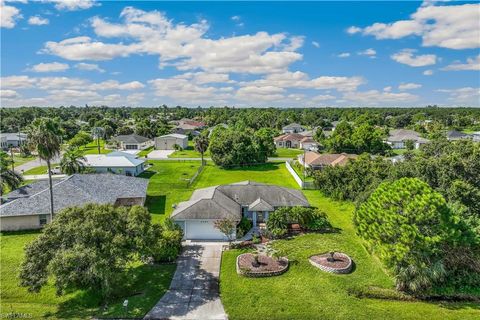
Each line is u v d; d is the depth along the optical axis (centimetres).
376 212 2577
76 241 2244
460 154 4097
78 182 4278
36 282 2158
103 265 2144
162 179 6225
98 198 4050
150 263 2842
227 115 19750
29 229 3628
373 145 8269
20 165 7488
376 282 2531
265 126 14925
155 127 13700
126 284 2506
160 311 2183
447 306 2259
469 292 2366
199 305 2250
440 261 2352
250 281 2544
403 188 2544
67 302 2305
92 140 11719
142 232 2444
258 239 3281
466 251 2438
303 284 2498
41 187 4322
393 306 2252
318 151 9569
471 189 3241
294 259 2886
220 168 7506
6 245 3216
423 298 2338
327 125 16338
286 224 3547
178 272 2694
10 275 2633
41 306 2262
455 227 2377
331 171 5016
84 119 19212
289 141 11238
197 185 5819
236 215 3441
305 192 5288
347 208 4419
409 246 2314
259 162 7975
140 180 4881
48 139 3334
